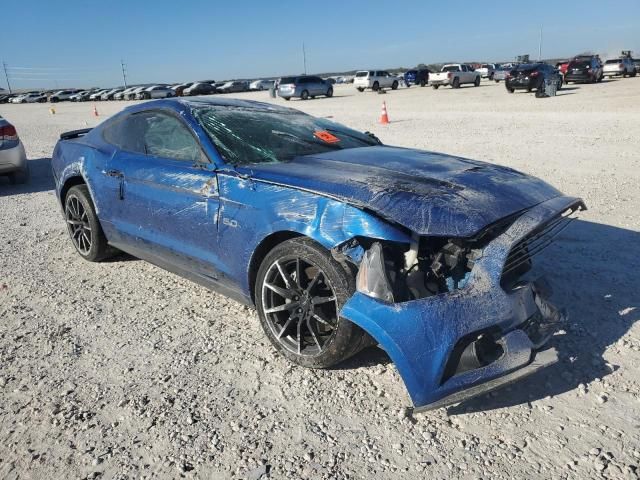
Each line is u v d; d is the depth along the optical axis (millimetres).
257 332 3482
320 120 4500
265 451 2395
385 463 2295
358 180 2898
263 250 3119
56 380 2994
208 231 3369
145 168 3861
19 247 5512
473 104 22734
